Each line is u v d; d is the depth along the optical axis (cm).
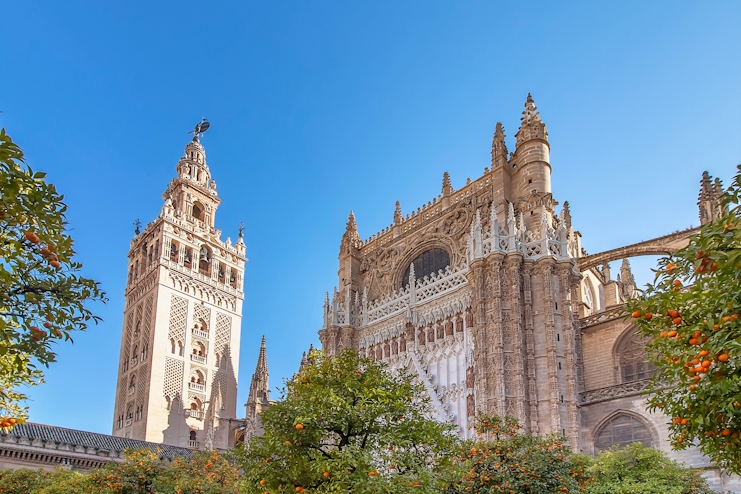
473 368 4700
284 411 2277
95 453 5881
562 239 4744
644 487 2981
